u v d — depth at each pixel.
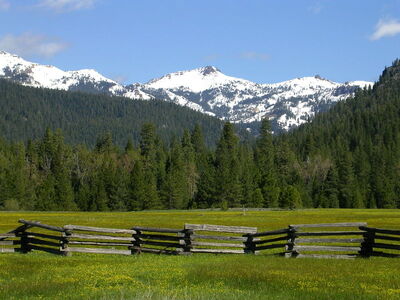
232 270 22.19
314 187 170.25
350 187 159.38
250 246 31.28
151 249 30.97
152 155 191.12
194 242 30.84
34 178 166.75
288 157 190.50
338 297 16.62
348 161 163.00
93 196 146.62
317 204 157.50
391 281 19.66
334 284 18.83
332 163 191.88
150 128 197.88
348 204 154.12
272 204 151.62
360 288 18.14
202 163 190.75
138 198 148.00
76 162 178.62
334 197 155.38
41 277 20.98
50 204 142.62
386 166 179.75
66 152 182.12
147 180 155.12
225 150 191.88
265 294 17.22
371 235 28.83
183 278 20.23
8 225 62.44
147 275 21.17
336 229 51.31
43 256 29.00
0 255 29.14
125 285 18.70
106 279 19.83
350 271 22.25
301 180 175.12
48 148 190.62
